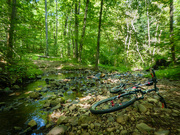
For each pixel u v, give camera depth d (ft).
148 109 9.27
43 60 50.39
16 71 21.39
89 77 27.12
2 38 22.31
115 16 59.36
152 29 64.95
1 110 10.98
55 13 80.48
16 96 14.73
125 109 9.67
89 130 7.40
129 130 7.07
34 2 27.07
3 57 21.11
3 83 17.31
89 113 9.59
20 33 22.49
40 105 12.19
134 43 68.08
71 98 14.29
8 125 8.68
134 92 9.81
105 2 42.86
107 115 9.03
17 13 26.12
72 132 7.38
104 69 44.60
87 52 61.77
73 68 38.78
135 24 73.00
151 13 53.78
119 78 25.34
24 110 11.06
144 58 60.54
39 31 28.91
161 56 29.04
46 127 8.33
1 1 21.56
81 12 65.41
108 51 67.77
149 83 9.96
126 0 57.67
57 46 68.49
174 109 9.03
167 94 12.31
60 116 9.32
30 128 7.96
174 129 6.73
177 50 21.36
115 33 67.00
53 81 21.97
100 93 15.19
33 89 17.69
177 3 36.17
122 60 68.49
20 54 23.65
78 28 53.21
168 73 22.15
